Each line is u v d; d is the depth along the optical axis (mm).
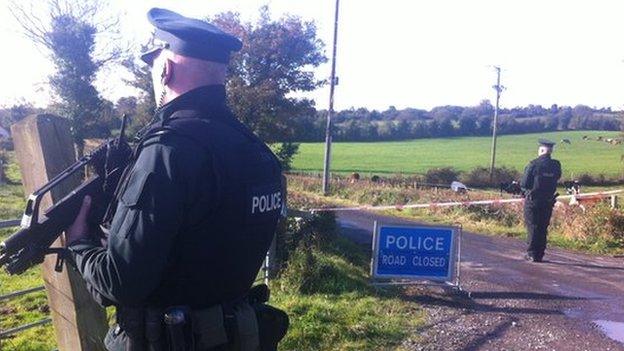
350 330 6035
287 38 20906
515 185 17891
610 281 9453
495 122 47062
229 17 20656
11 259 2150
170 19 2289
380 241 8109
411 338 6078
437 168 41281
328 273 7938
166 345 2090
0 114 30609
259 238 2246
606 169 48719
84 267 2086
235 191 2102
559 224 14961
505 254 11719
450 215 17812
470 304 7566
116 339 2191
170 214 1940
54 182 2211
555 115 86688
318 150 59875
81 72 25609
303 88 21375
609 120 83250
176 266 2057
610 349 6094
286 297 7027
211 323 2131
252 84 20297
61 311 3502
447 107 88250
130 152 2250
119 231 1962
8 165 29969
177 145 1999
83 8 26141
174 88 2225
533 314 7262
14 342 5824
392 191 23484
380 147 66375
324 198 23156
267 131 20094
